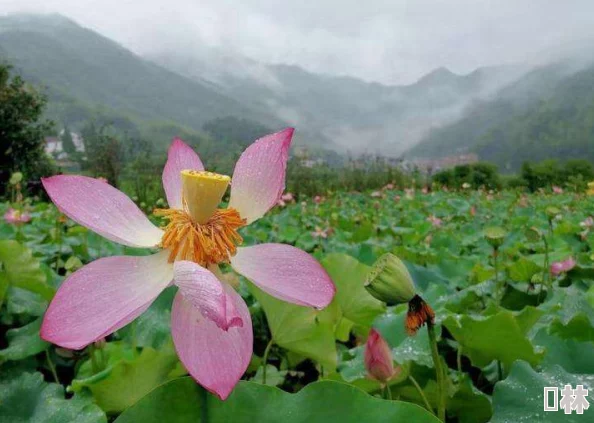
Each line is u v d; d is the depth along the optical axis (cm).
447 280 358
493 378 209
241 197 124
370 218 1047
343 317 249
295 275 114
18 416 158
